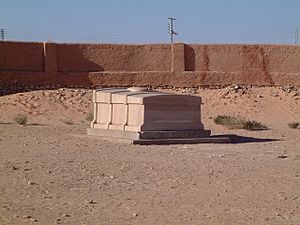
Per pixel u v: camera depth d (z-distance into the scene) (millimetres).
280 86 50344
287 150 21344
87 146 21500
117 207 11156
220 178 14617
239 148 21906
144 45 49812
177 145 22625
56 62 47719
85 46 48812
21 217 10102
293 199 12133
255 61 50656
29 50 47469
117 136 24000
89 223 9797
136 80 48625
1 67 46656
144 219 10156
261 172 15734
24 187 12961
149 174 15086
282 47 51094
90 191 12727
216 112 43594
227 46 50594
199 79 49500
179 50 49656
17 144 21812
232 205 11422
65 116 40375
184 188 13203
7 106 42062
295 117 43500
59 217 10211
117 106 24688
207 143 23625
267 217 10414
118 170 15656
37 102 42812
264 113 44094
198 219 10195
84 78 47938
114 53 49219
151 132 23094
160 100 23531
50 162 16891
